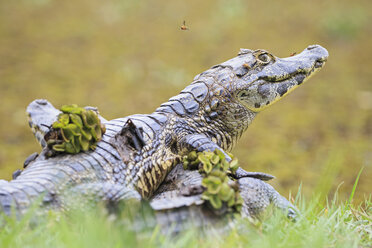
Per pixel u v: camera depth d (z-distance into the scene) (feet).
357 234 18.39
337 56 79.46
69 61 74.90
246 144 50.96
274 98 22.61
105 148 18.60
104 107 58.90
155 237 15.84
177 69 71.15
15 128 54.08
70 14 95.14
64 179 17.25
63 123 17.97
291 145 50.52
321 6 99.76
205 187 17.19
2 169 43.27
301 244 16.39
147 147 19.48
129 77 69.00
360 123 57.41
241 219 16.88
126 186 18.38
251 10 98.53
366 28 89.92
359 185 39.40
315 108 62.13
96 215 16.55
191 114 21.22
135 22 92.38
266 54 22.71
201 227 16.80
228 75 22.06
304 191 37.96
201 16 95.04
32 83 66.23
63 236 15.70
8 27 86.63
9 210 16.16
